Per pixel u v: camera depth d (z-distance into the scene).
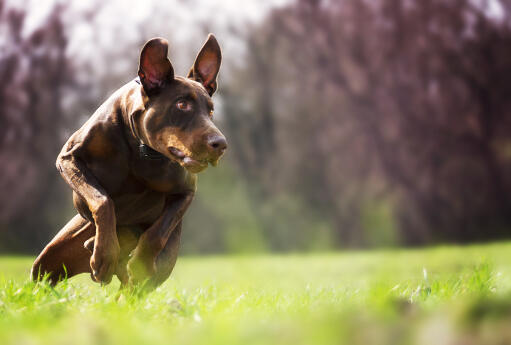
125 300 3.47
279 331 1.70
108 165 4.07
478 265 4.64
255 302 3.71
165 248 4.23
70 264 4.73
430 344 1.51
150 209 4.36
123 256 4.55
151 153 3.99
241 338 1.71
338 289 4.48
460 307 1.57
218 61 4.25
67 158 4.09
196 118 3.73
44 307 3.22
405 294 3.97
